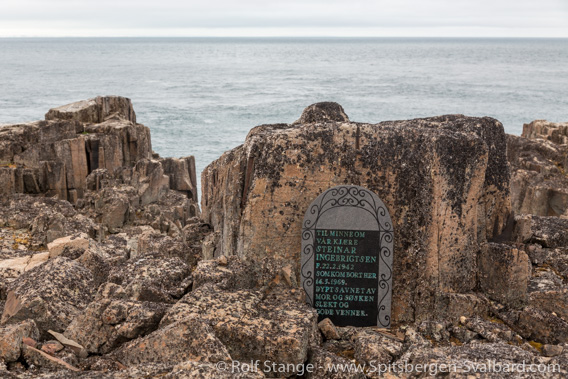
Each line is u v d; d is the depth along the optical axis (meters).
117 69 163.88
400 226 8.95
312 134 8.88
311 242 8.75
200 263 8.94
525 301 9.15
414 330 8.30
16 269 11.16
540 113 74.06
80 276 9.15
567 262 10.73
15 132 22.88
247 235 8.91
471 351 7.09
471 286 9.24
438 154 8.69
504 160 9.84
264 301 8.13
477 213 9.37
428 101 87.19
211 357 6.63
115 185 21.95
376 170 8.88
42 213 14.99
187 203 22.23
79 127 24.75
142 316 7.61
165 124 61.62
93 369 7.00
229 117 68.75
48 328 8.10
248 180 9.13
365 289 8.82
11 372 6.50
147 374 6.14
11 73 140.00
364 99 89.81
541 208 22.25
